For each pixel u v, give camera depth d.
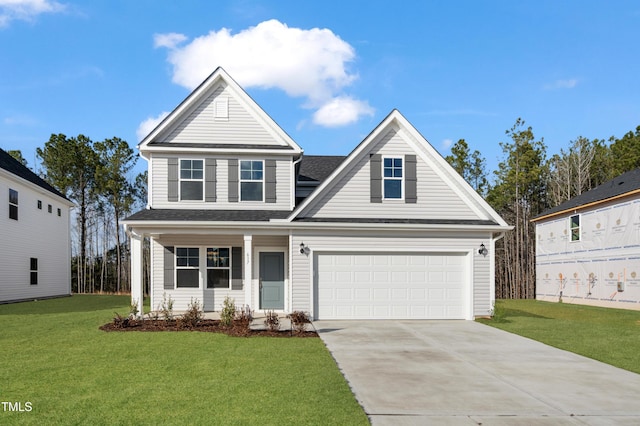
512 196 41.56
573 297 27.56
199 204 18.27
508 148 41.44
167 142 18.39
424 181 17.52
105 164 45.72
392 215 17.31
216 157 18.42
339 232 16.86
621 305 23.45
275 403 7.01
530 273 41.97
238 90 18.70
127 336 12.85
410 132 17.38
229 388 7.77
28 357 10.08
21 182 25.39
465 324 16.00
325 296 16.78
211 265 18.66
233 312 14.59
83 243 45.59
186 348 11.17
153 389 7.69
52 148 43.53
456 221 17.38
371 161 17.41
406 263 17.08
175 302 18.42
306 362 9.83
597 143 45.31
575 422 6.68
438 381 8.68
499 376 9.12
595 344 12.59
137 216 16.81
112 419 6.29
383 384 8.40
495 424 6.53
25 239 26.25
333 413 6.63
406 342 12.55
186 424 6.12
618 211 23.89
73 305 23.03
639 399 7.75
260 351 10.95
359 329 14.66
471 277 17.09
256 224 16.42
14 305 22.94
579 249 27.06
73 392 7.51
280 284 18.41
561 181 43.03
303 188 21.52
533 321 17.19
